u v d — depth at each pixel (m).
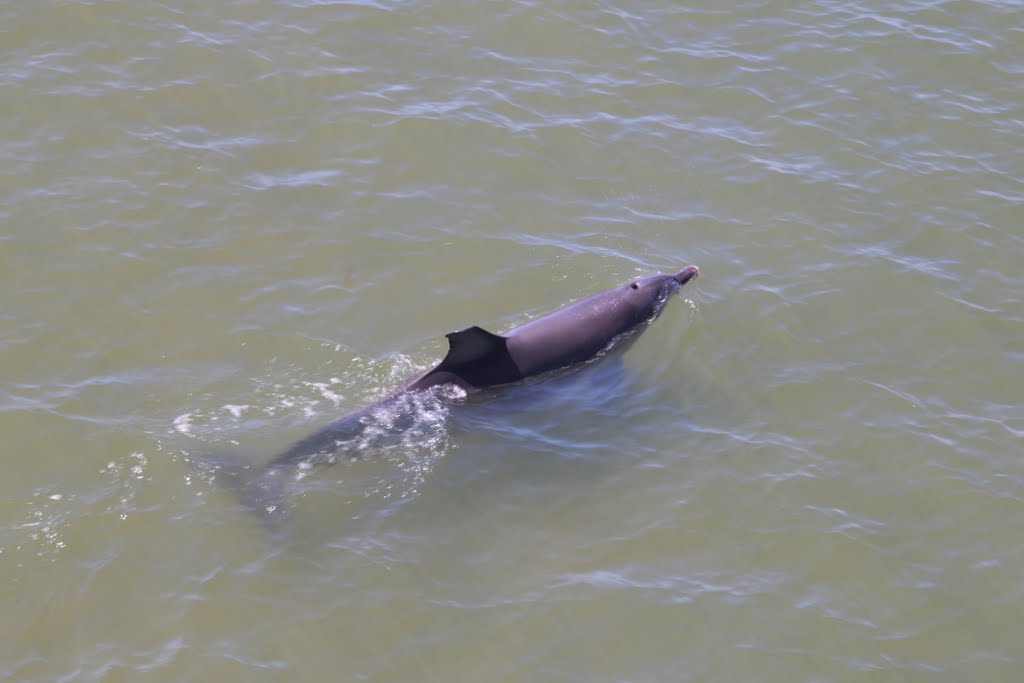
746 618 29.12
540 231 40.78
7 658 27.03
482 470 32.47
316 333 36.53
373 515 30.92
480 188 42.19
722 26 50.31
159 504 30.70
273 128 43.53
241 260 38.69
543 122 44.88
